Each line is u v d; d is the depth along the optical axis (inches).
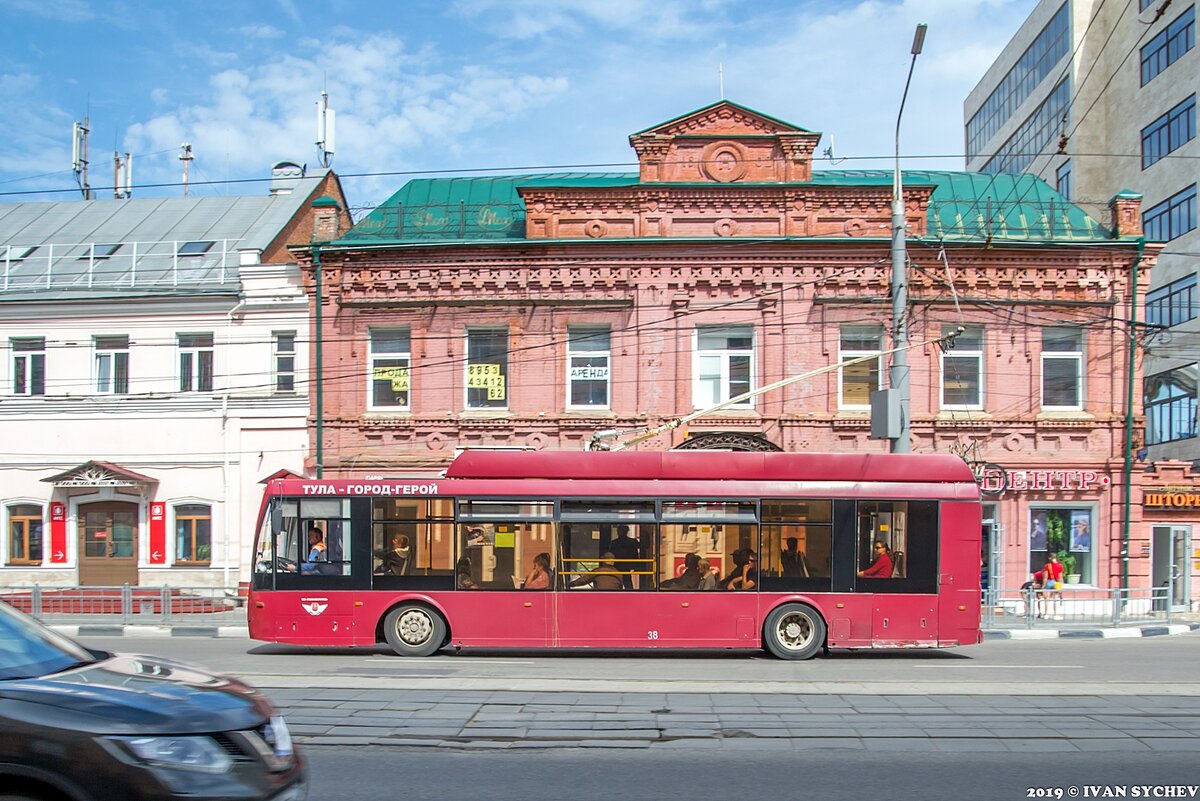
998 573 994.7
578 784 314.5
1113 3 1628.9
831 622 631.8
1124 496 1000.2
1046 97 1769.2
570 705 433.1
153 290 1085.1
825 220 1015.6
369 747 361.7
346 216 1254.9
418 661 612.1
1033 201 1098.1
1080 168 1642.5
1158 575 1031.6
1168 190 1469.0
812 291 1007.6
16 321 1101.7
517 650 690.2
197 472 1068.5
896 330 763.4
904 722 402.0
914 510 640.4
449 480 650.8
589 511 641.6
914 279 1002.7
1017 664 608.4
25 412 1093.1
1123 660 636.1
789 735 379.6
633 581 636.1
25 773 198.5
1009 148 1971.0
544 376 1015.0
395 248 1024.9
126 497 1082.7
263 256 1124.5
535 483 645.3
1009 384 1008.9
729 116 1023.6
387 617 644.1
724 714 415.2
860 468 644.7
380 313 1032.8
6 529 1093.1
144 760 203.5
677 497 639.8
